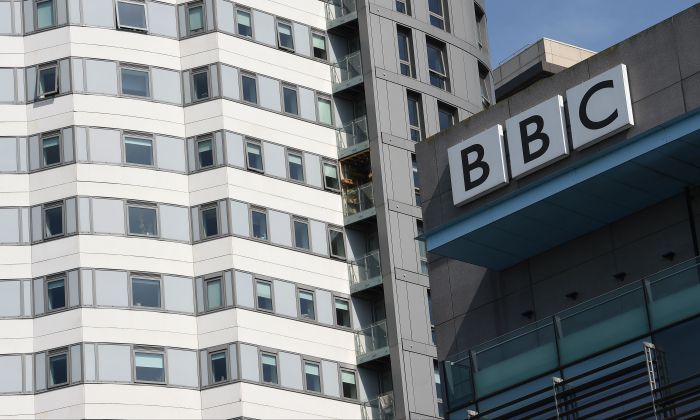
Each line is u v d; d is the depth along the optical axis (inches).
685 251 1724.9
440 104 3627.0
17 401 3134.8
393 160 3499.0
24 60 3395.7
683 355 1600.6
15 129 3341.5
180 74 3442.4
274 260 3339.1
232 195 3336.6
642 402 1625.2
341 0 3676.2
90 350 3157.0
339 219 3476.9
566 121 1780.3
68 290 3206.2
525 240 1850.4
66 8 3422.7
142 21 3447.3
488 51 3863.2
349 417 3292.3
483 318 1899.6
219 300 3257.9
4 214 3272.6
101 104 3353.8
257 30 3535.9
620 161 1715.1
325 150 3521.2
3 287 3218.5
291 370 3260.3
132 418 3122.5
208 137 3385.8
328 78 3595.0
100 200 3277.6
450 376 1822.1
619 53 1750.7
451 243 1868.8
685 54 1696.6
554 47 3932.1
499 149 1834.4
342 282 3417.8
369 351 3368.6
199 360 3216.0
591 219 1802.4
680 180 1732.3
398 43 3636.8
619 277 1779.0
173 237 3294.8
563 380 1696.6
